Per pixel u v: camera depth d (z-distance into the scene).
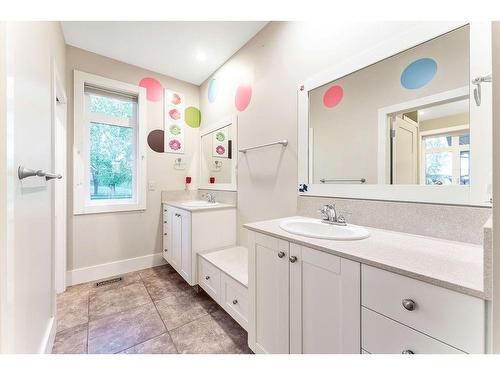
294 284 1.03
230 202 2.43
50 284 1.33
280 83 1.82
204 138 2.96
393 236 1.07
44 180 1.17
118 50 2.33
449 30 0.98
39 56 1.11
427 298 0.63
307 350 0.97
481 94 0.89
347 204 1.35
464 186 0.94
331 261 0.88
